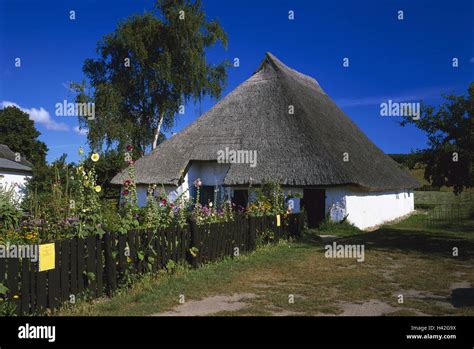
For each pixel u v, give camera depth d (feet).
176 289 23.59
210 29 110.11
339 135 77.36
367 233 53.36
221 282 25.64
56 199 27.22
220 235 32.58
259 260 33.19
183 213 30.14
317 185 59.82
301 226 49.96
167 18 105.09
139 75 105.09
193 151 74.18
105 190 78.59
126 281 23.07
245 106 79.05
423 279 27.09
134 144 106.11
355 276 27.91
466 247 40.68
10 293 17.28
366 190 64.90
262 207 43.83
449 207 98.27
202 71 106.63
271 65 86.69
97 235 21.54
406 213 92.94
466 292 23.93
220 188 72.28
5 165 106.11
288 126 70.38
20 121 161.48
